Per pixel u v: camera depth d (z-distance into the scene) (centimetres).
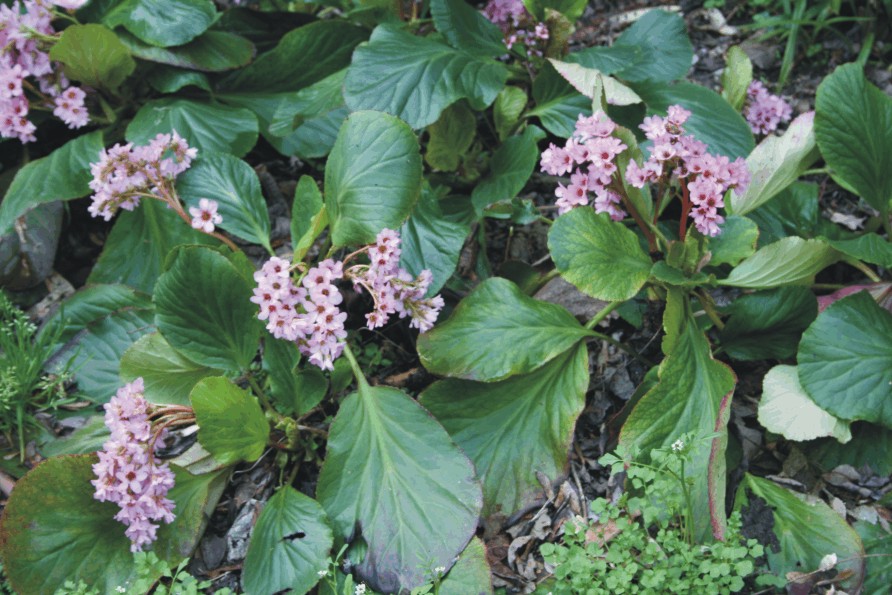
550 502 106
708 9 155
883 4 146
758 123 130
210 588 103
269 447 111
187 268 103
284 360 107
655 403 102
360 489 101
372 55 118
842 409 100
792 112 141
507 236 128
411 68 117
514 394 107
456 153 124
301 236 112
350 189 106
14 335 120
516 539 104
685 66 126
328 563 96
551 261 125
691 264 106
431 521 98
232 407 100
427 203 114
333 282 120
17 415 112
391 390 105
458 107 121
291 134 130
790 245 103
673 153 102
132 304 118
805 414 102
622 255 105
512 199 116
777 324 107
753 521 102
